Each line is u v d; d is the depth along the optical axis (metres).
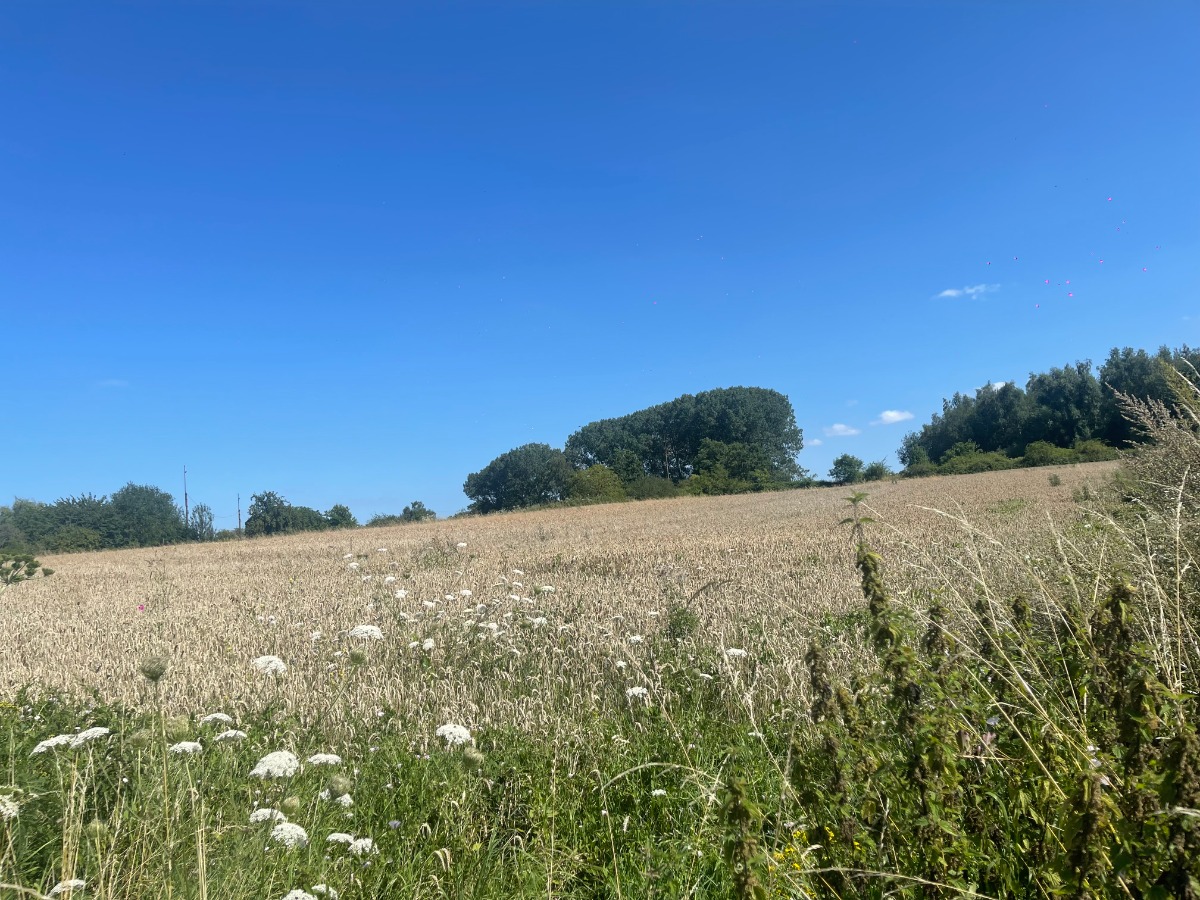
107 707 5.39
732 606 10.04
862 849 2.80
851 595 9.96
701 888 3.28
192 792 3.57
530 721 5.87
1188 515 5.58
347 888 3.35
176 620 12.43
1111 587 3.14
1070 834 2.27
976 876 2.71
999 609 4.02
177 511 76.50
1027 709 3.33
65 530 59.41
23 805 3.46
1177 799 2.07
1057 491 29.02
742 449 85.88
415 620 9.98
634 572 15.27
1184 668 3.54
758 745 4.59
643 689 5.89
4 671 9.23
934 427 94.50
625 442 97.62
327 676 7.74
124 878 3.07
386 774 4.74
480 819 4.20
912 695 2.83
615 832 3.95
